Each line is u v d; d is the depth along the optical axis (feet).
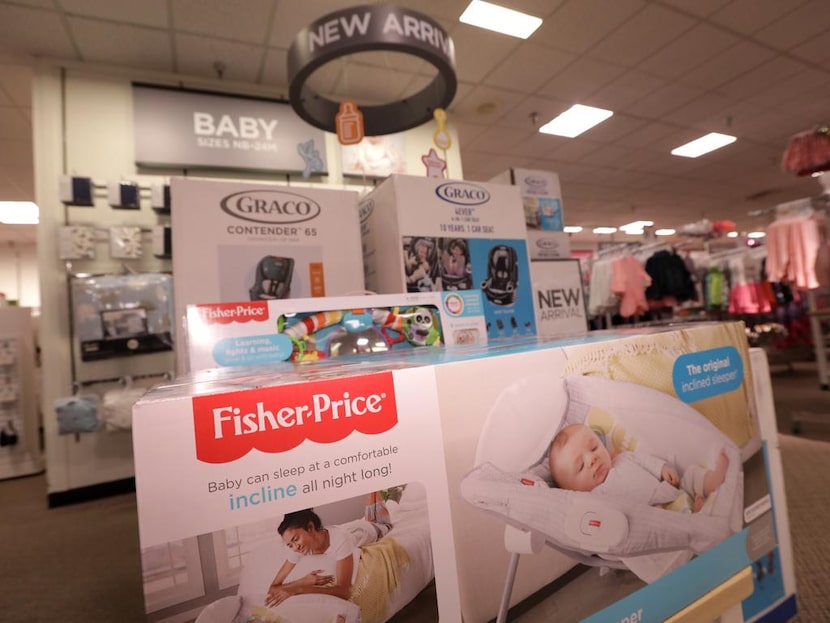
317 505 0.93
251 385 0.96
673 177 19.99
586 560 1.22
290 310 2.01
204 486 0.85
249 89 10.39
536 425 1.20
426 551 1.02
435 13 8.63
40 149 8.68
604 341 1.37
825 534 5.00
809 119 14.71
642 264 15.46
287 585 0.88
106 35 8.46
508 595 1.10
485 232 2.96
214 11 8.11
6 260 22.66
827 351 13.25
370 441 1.00
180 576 0.82
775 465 1.88
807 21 9.78
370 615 0.94
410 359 1.35
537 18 8.99
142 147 9.28
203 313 1.86
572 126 14.10
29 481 11.31
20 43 8.48
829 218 9.87
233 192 2.64
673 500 1.39
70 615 4.82
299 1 7.97
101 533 7.08
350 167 11.06
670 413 1.43
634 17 9.25
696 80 11.92
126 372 8.93
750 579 1.61
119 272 8.92
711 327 1.66
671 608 1.35
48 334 8.48
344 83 10.82
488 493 1.11
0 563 6.16
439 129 3.97
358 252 2.95
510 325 2.97
